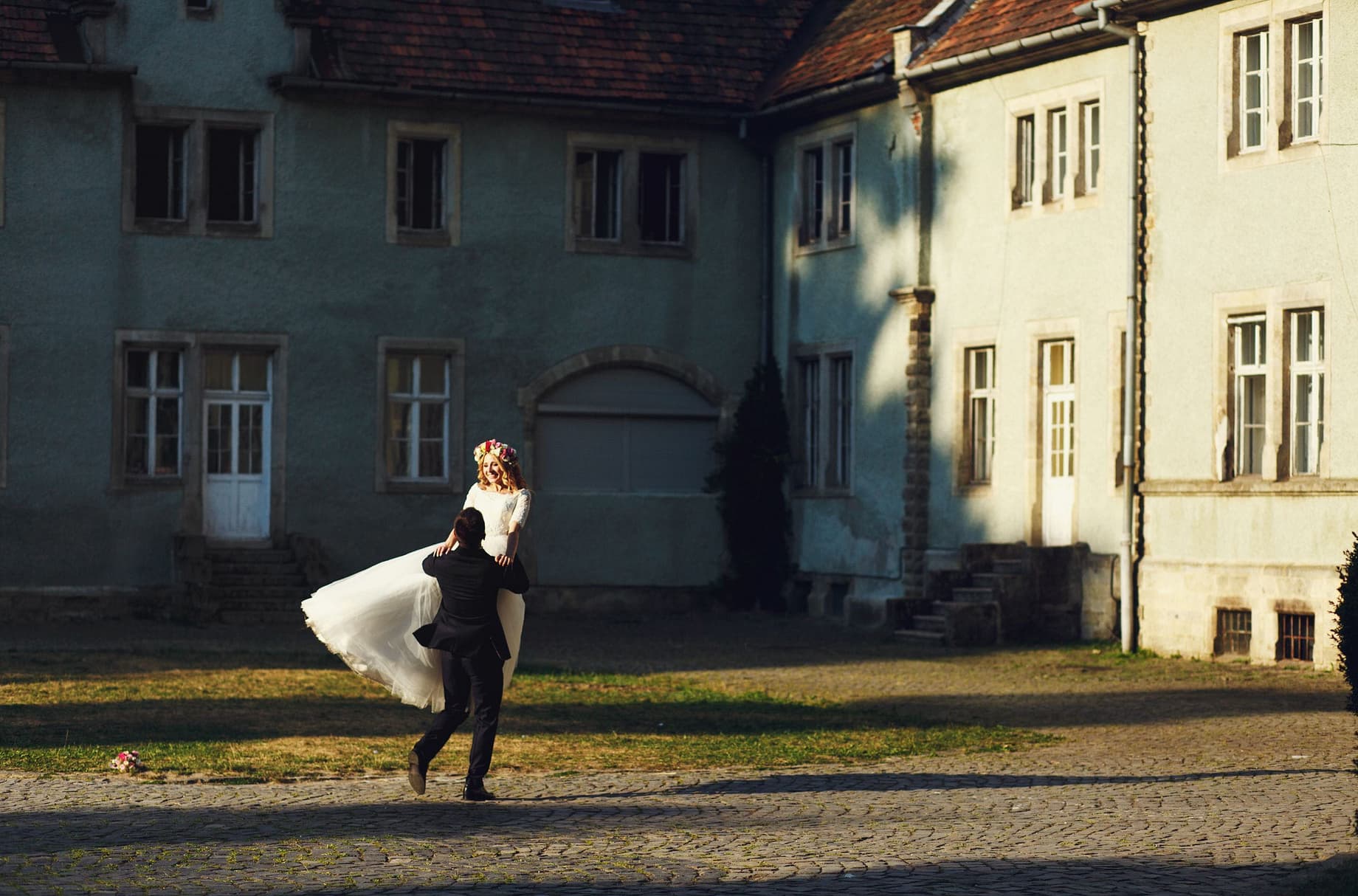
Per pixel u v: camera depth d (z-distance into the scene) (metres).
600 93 32.47
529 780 13.35
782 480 33.31
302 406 31.09
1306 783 13.41
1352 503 21.80
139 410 30.45
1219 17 23.81
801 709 18.70
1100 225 26.06
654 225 33.66
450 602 12.28
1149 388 24.77
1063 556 26.36
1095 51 26.16
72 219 29.81
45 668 21.64
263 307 30.89
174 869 9.77
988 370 28.55
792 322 33.19
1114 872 9.91
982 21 28.73
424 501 31.83
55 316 29.73
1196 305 24.09
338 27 31.58
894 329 30.11
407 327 31.78
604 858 10.23
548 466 32.88
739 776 13.77
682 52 33.69
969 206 28.72
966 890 9.42
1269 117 23.23
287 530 30.95
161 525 30.34
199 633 27.78
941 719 17.98
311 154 31.19
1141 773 14.07
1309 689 20.52
